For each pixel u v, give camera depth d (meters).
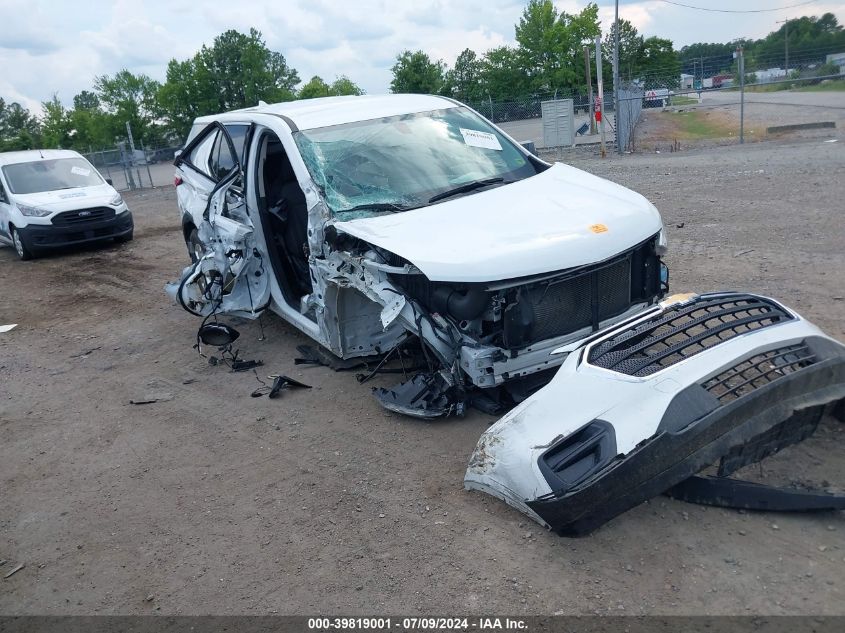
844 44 68.38
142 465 4.57
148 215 16.66
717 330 3.56
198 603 3.23
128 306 8.47
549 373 4.32
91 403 5.67
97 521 4.00
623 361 3.49
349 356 5.05
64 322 8.09
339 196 4.93
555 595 2.98
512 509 3.60
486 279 3.85
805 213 8.68
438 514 3.64
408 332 4.70
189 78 54.91
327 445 4.48
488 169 5.31
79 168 13.25
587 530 3.19
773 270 6.65
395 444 4.38
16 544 3.89
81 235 12.06
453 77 55.25
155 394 5.67
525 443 3.39
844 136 16.11
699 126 24.45
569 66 54.81
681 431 3.04
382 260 4.32
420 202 4.84
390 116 5.75
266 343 6.48
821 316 5.41
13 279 10.80
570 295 4.13
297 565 3.40
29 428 5.32
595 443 3.20
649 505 3.46
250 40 55.00
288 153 5.29
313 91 57.91
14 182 12.46
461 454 4.16
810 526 3.22
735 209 9.38
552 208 4.50
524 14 56.56
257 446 4.61
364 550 3.45
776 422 3.16
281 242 5.82
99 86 58.38
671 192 11.13
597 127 24.70
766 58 66.19
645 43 56.06
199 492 4.16
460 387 4.23
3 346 7.42
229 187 6.00
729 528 3.25
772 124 21.44
